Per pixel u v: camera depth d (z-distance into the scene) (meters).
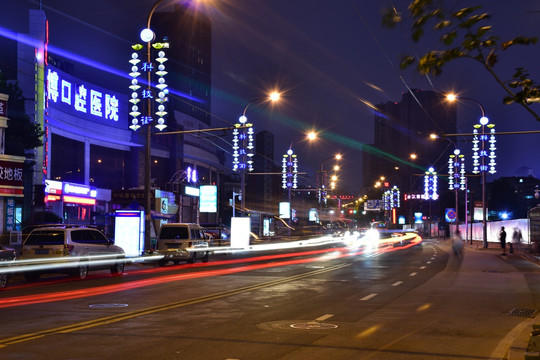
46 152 55.75
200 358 8.70
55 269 22.19
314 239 81.94
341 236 95.81
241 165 52.72
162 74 30.33
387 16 6.88
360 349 9.42
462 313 13.58
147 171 30.31
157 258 31.53
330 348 9.48
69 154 66.44
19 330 11.04
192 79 172.38
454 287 19.59
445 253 44.91
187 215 66.88
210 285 19.97
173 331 10.98
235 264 32.12
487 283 21.02
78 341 9.95
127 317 12.70
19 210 52.50
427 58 7.16
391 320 12.46
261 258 38.56
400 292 18.00
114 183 75.94
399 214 137.50
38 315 12.98
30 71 54.94
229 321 12.20
